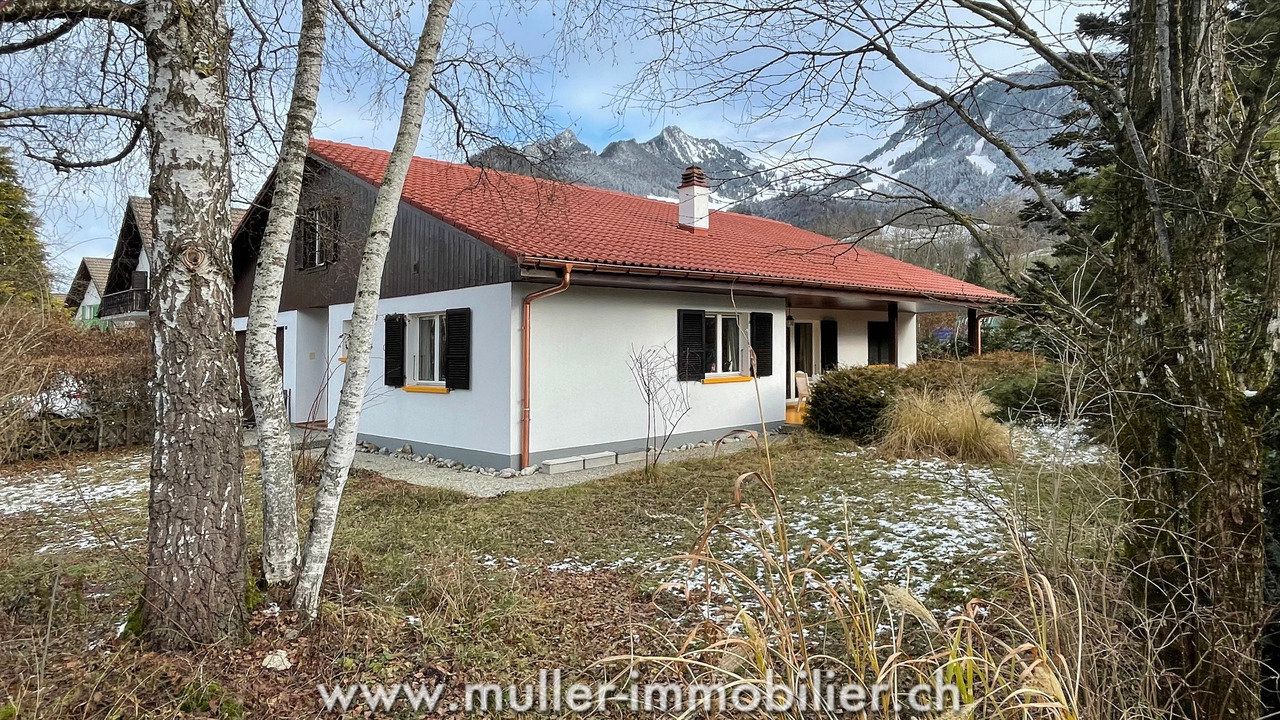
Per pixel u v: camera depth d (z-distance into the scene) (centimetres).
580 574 504
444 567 463
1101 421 314
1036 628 250
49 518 686
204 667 323
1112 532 274
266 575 396
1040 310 328
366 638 363
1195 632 252
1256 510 245
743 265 1158
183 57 336
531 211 1098
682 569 507
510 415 919
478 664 354
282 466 405
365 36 551
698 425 1161
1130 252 276
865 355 1806
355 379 388
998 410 584
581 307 997
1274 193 241
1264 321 254
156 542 340
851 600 282
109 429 1184
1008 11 302
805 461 929
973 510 634
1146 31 272
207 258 343
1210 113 253
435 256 1042
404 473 937
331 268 1257
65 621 369
